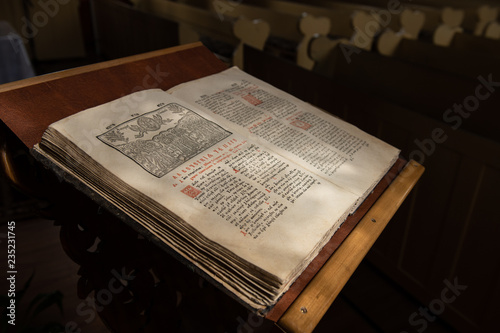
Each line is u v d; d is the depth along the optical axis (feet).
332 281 2.07
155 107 2.78
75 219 3.05
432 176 5.29
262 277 1.89
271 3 10.46
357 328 5.53
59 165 2.39
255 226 2.10
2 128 2.71
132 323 3.44
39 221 7.14
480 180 4.72
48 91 2.68
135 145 2.44
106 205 2.29
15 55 9.09
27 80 2.67
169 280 3.34
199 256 2.03
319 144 2.95
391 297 6.11
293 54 8.63
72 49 17.78
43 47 17.24
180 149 2.51
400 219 5.97
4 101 2.49
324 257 2.21
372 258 6.65
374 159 2.95
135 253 3.02
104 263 3.21
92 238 3.11
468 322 5.37
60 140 2.37
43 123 2.53
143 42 11.50
